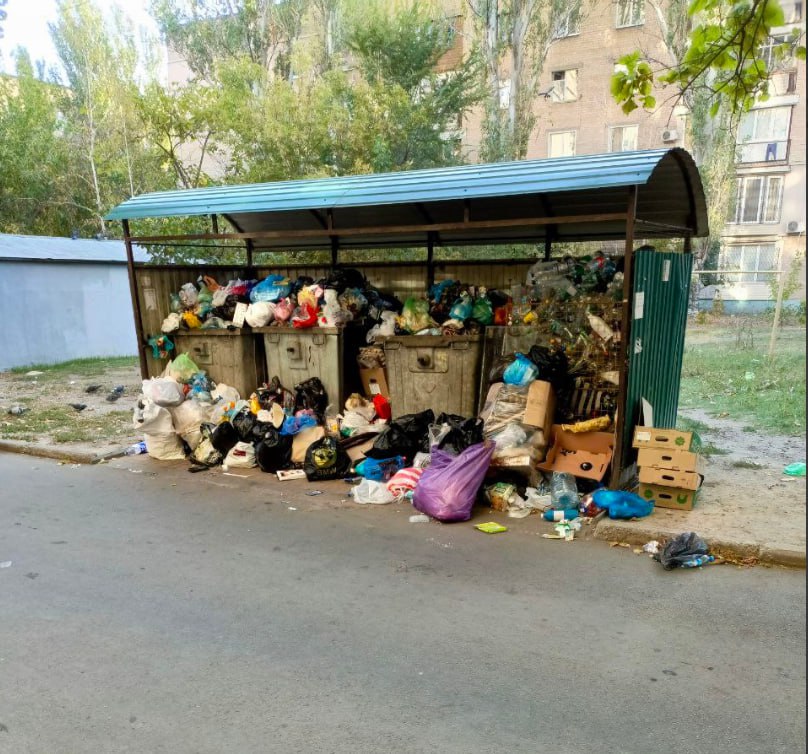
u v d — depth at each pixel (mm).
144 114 21312
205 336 7477
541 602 3680
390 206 7023
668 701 2793
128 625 3512
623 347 4914
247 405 6910
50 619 3586
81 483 6102
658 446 4824
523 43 21078
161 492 5785
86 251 15844
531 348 5648
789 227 24219
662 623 3428
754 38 3457
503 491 5129
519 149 21297
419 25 19453
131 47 27766
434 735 2607
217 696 2885
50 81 27953
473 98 19906
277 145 17188
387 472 5727
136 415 6633
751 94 3863
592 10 23359
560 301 5711
